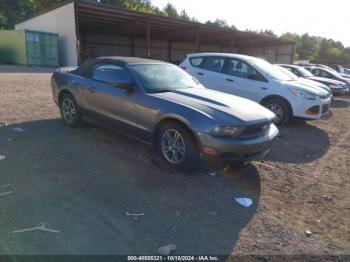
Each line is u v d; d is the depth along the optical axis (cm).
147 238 288
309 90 790
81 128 617
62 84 620
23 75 1620
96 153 488
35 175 395
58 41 2439
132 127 492
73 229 291
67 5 2278
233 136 403
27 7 5450
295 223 340
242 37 3688
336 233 327
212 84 898
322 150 628
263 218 343
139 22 2766
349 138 741
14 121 645
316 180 466
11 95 947
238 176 450
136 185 390
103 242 276
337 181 468
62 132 586
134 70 509
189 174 433
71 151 489
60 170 416
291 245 298
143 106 466
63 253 257
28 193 349
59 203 334
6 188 357
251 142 412
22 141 520
